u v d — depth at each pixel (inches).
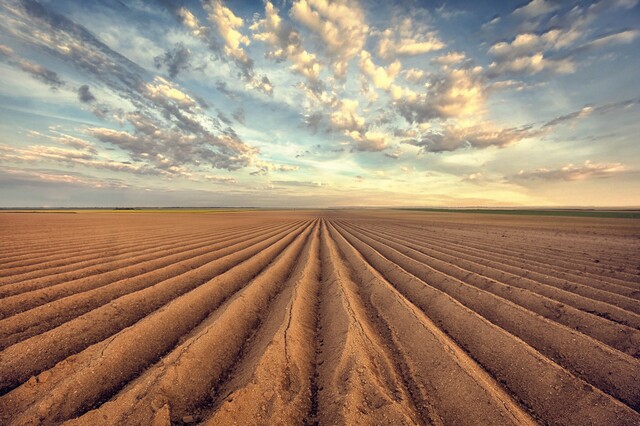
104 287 325.4
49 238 741.3
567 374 177.2
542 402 164.1
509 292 343.6
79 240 711.1
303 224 1628.9
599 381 182.2
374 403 156.3
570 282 379.2
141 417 142.6
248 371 180.5
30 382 163.3
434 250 644.1
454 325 259.9
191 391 167.8
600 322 252.5
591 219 1937.7
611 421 146.3
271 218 2336.4
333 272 430.6
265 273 410.6
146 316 260.4
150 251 571.2
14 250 558.3
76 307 277.6
